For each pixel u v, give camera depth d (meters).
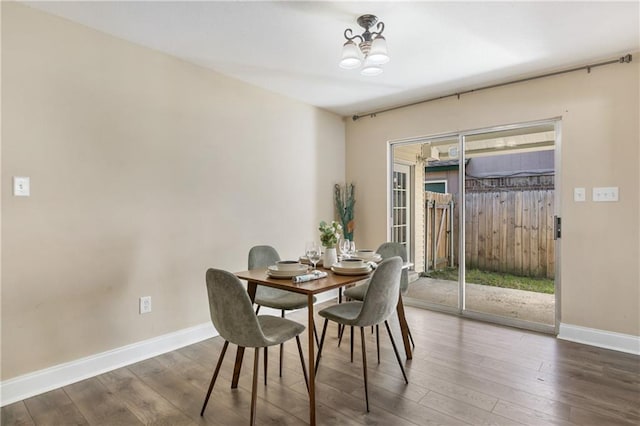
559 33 2.50
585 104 3.03
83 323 2.43
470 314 3.74
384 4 2.12
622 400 2.09
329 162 4.57
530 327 3.35
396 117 4.29
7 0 2.11
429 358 2.70
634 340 2.80
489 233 3.71
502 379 2.36
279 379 2.39
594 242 2.99
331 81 3.48
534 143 3.38
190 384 2.33
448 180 3.96
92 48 2.46
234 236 3.42
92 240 2.47
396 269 2.18
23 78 2.17
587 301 3.02
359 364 2.61
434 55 2.86
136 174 2.70
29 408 2.05
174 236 2.95
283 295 2.82
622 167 2.87
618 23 2.36
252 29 2.46
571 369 2.50
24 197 2.18
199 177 3.12
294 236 4.07
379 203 4.49
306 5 2.14
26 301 2.19
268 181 3.76
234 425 1.88
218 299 1.84
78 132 2.40
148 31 2.50
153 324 2.81
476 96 3.66
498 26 2.40
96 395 2.20
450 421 1.89
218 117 3.27
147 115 2.76
